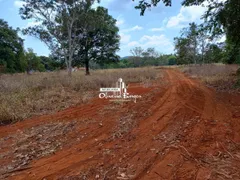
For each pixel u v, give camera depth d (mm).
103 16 20234
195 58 27344
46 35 17891
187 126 4285
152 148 3338
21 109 5766
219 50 14273
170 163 2840
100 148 3428
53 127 4543
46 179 2582
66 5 17172
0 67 18609
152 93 8344
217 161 2852
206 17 8398
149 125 4457
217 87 9250
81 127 4496
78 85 9961
